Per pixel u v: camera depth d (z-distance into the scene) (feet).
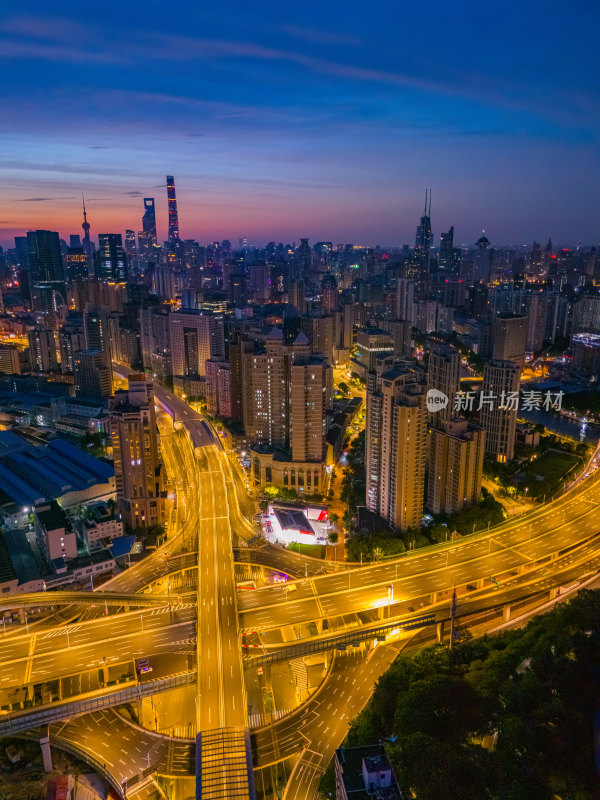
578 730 622.54
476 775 582.76
